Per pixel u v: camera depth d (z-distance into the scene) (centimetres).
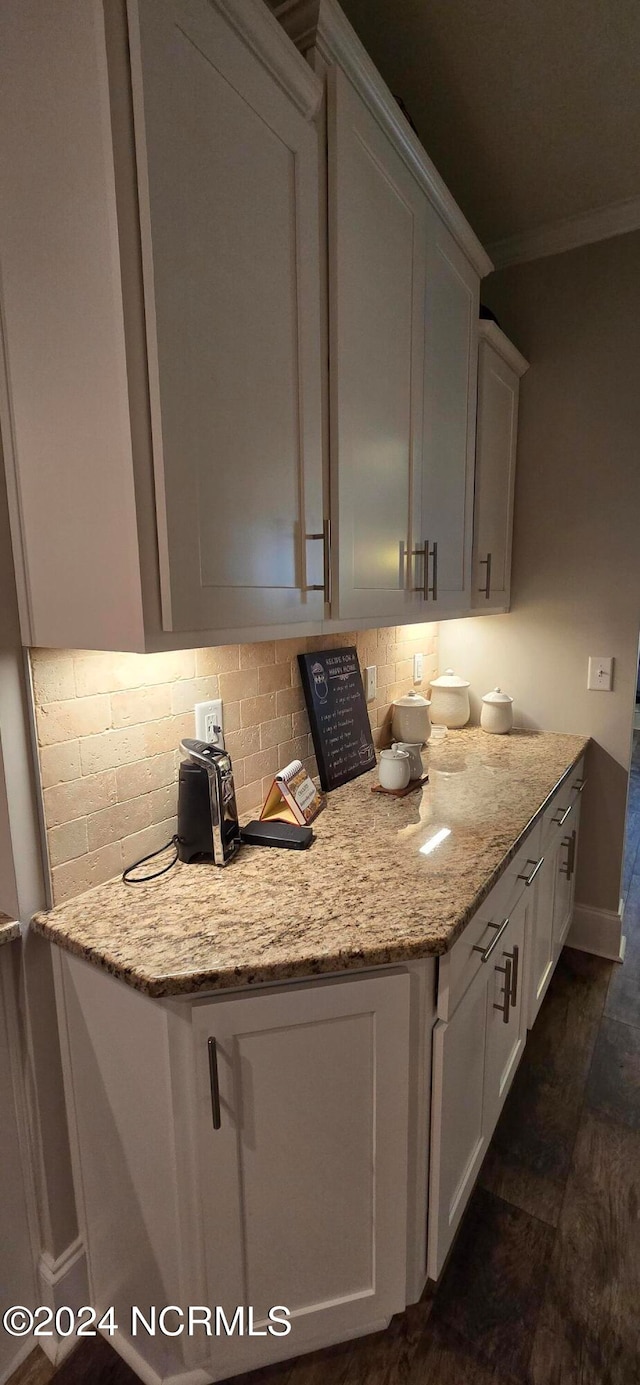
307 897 106
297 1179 98
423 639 239
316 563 110
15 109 80
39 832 100
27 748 97
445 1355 111
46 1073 106
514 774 181
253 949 90
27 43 77
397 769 160
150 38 71
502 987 138
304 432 104
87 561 84
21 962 101
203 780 118
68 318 80
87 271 77
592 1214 135
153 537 78
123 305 73
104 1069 101
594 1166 147
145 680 117
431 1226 108
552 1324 115
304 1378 108
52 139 77
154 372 75
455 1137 114
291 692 162
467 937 109
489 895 120
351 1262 104
